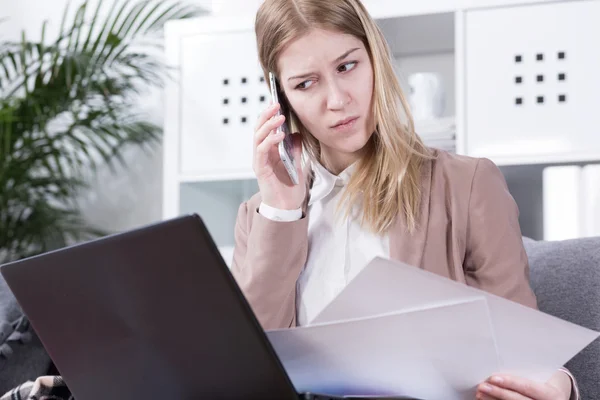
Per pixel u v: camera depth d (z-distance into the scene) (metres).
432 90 2.62
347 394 0.96
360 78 1.29
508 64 2.53
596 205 2.29
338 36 1.26
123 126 3.25
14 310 1.75
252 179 2.84
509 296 1.24
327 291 1.38
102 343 0.93
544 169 2.37
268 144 1.26
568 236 2.31
